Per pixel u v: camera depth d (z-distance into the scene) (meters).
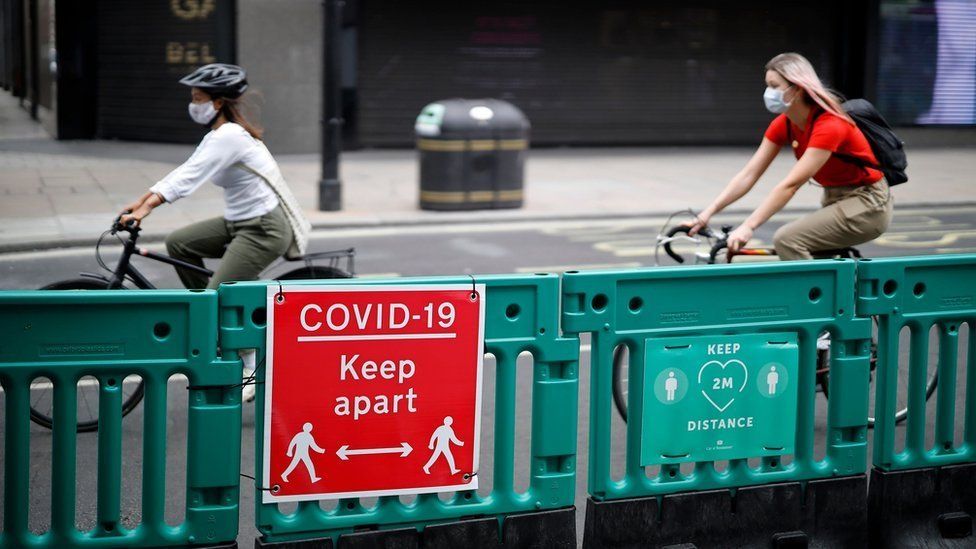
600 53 38.44
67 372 6.22
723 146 40.12
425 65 36.62
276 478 6.42
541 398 6.96
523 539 7.05
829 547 7.68
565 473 7.10
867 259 7.67
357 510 6.68
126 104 36.28
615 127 39.06
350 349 6.44
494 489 7.00
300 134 34.06
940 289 7.85
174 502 8.75
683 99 39.59
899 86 41.47
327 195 23.55
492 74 37.47
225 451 6.44
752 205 25.28
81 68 36.25
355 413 6.50
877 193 10.14
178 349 6.34
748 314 7.31
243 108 10.55
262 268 10.70
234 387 6.43
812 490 7.61
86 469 9.33
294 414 6.39
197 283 11.02
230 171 10.40
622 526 7.20
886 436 7.79
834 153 10.03
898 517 7.90
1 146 34.44
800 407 7.56
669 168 32.59
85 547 6.39
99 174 28.30
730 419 7.32
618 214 23.89
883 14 40.66
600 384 7.05
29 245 19.19
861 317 7.65
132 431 10.26
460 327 6.64
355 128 35.91
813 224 10.23
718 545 7.44
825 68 40.88
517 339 6.85
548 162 34.09
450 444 6.73
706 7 39.25
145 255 10.41
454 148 23.62
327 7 23.19
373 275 17.50
